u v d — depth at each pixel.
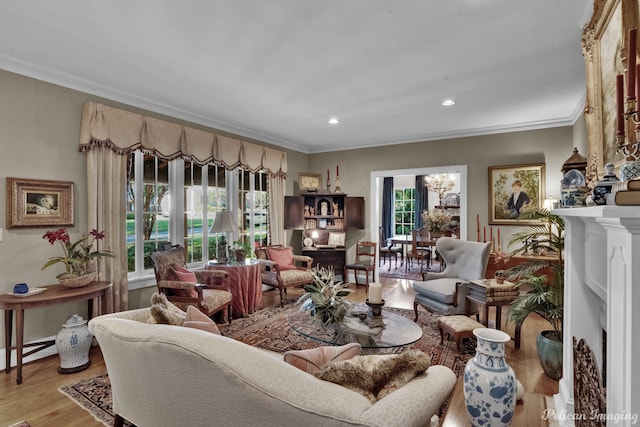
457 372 2.61
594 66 1.77
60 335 2.62
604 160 1.69
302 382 1.09
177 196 4.19
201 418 1.25
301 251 6.36
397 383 1.19
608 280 1.08
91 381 2.49
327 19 2.13
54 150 3.00
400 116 4.27
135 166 3.75
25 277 2.82
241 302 4.01
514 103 3.75
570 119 4.29
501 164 4.78
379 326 2.52
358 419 0.96
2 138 2.70
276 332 3.52
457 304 3.46
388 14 2.07
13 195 2.74
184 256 3.87
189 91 3.41
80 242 3.07
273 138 5.56
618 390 1.01
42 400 2.24
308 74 2.98
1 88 2.69
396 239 7.78
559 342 2.51
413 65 2.79
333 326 2.57
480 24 2.18
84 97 3.21
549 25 2.19
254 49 2.52
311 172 6.53
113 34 2.32
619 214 0.87
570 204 1.81
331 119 4.42
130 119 3.45
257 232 5.43
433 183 8.68
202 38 2.37
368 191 5.95
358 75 3.00
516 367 2.73
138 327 1.46
